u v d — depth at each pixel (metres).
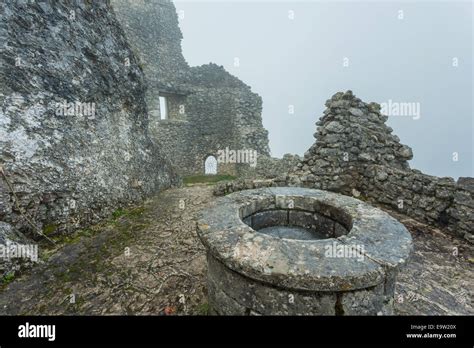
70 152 3.78
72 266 3.01
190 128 13.63
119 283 2.75
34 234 3.24
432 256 3.17
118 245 3.51
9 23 3.20
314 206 2.76
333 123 5.02
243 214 2.59
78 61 4.05
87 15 4.30
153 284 2.74
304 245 1.83
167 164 6.75
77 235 3.68
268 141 13.38
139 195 5.13
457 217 3.56
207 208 2.54
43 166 3.41
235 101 13.57
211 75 14.08
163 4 13.09
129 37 11.65
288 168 7.89
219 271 1.96
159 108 12.37
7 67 3.15
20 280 2.71
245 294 1.78
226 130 14.18
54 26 3.72
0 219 2.96
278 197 2.84
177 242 3.62
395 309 2.32
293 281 1.54
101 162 4.32
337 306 1.62
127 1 11.68
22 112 3.26
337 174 5.11
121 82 4.98
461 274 2.86
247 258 1.70
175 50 13.67
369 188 4.88
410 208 4.19
